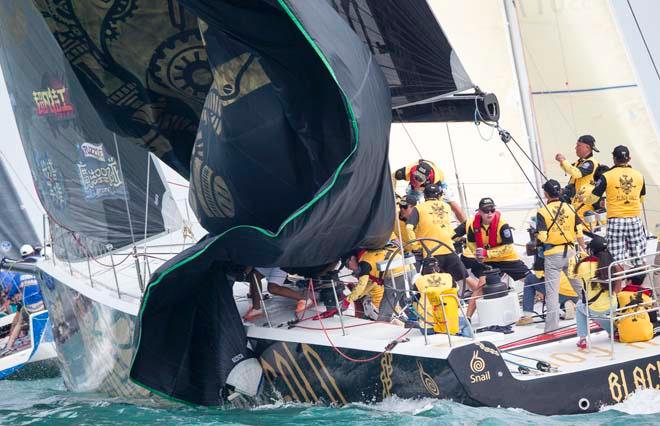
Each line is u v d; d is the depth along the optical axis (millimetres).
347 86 28078
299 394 33250
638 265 35781
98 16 34438
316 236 29766
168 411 35062
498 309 34125
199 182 33719
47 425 35875
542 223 34469
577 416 28266
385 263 34656
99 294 39875
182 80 35656
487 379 28500
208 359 34031
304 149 31609
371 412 30281
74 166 41500
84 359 42531
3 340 56969
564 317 37094
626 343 31891
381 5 32125
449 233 36719
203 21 30781
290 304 37969
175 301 33375
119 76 35938
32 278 55000
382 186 30406
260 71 30828
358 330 33000
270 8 29578
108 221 41031
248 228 29406
